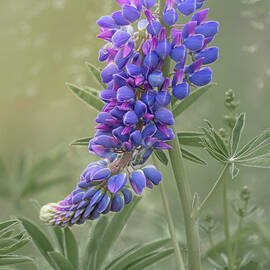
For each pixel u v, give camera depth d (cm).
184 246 143
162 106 119
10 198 181
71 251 127
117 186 118
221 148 124
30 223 127
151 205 181
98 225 130
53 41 204
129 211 128
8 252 122
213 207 195
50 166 184
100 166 119
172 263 147
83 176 119
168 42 119
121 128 118
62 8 200
